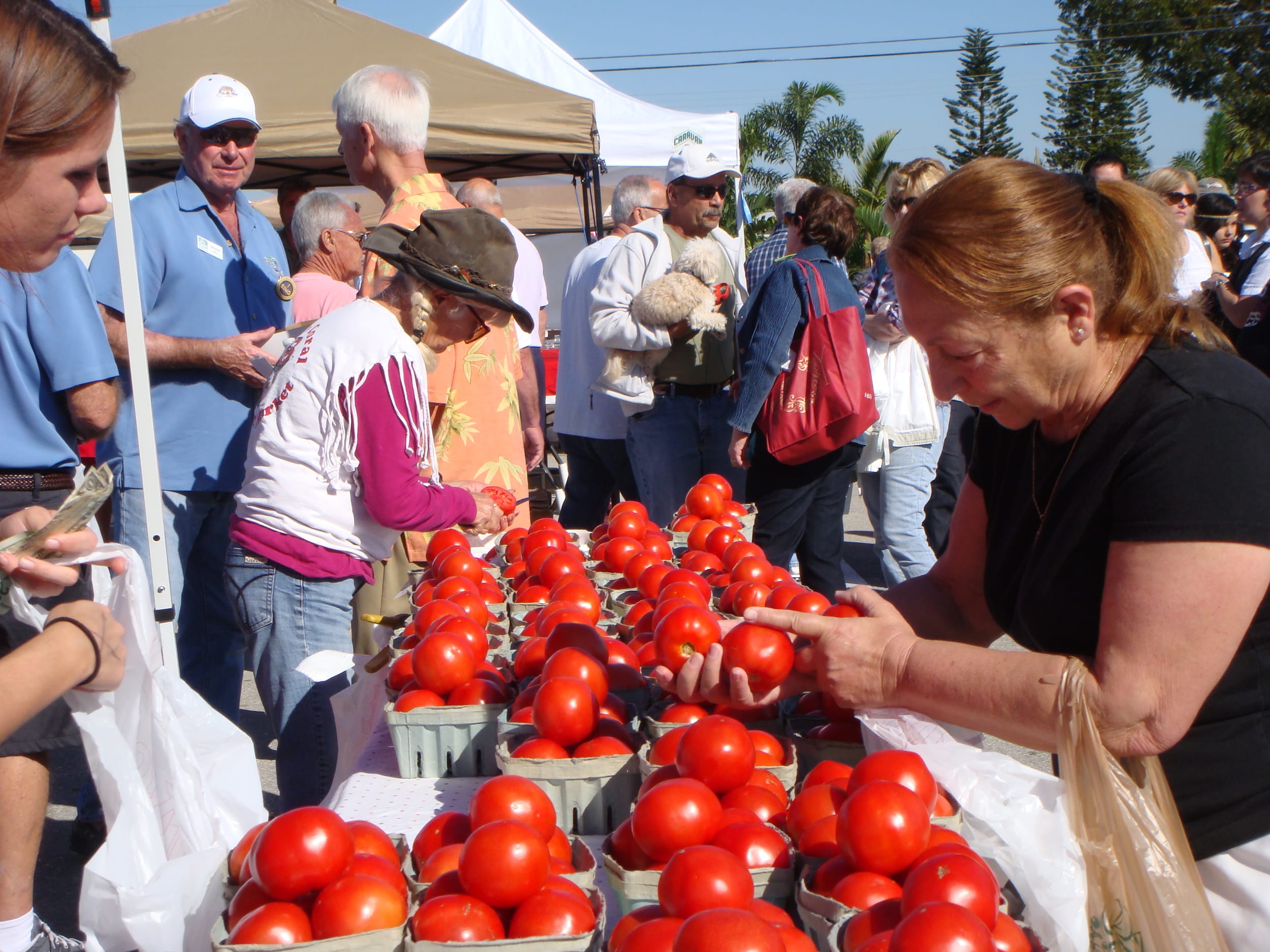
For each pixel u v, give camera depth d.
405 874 1.56
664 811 1.52
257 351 3.71
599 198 7.73
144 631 1.79
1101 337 1.58
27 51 1.41
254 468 2.89
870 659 1.76
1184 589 1.46
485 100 6.54
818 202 4.76
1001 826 1.54
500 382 3.74
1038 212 1.51
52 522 1.64
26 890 2.31
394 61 6.58
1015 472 1.87
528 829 1.43
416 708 2.11
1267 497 1.45
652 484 5.09
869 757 1.59
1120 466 1.56
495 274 2.74
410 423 2.71
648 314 4.71
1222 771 1.59
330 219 5.01
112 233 3.76
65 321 2.95
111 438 3.85
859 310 4.68
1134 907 1.53
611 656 2.27
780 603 2.29
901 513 5.38
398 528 2.76
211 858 1.60
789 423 4.56
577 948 1.31
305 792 2.99
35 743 2.23
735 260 5.56
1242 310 6.19
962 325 1.54
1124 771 1.54
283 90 6.36
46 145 1.43
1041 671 1.58
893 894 1.39
